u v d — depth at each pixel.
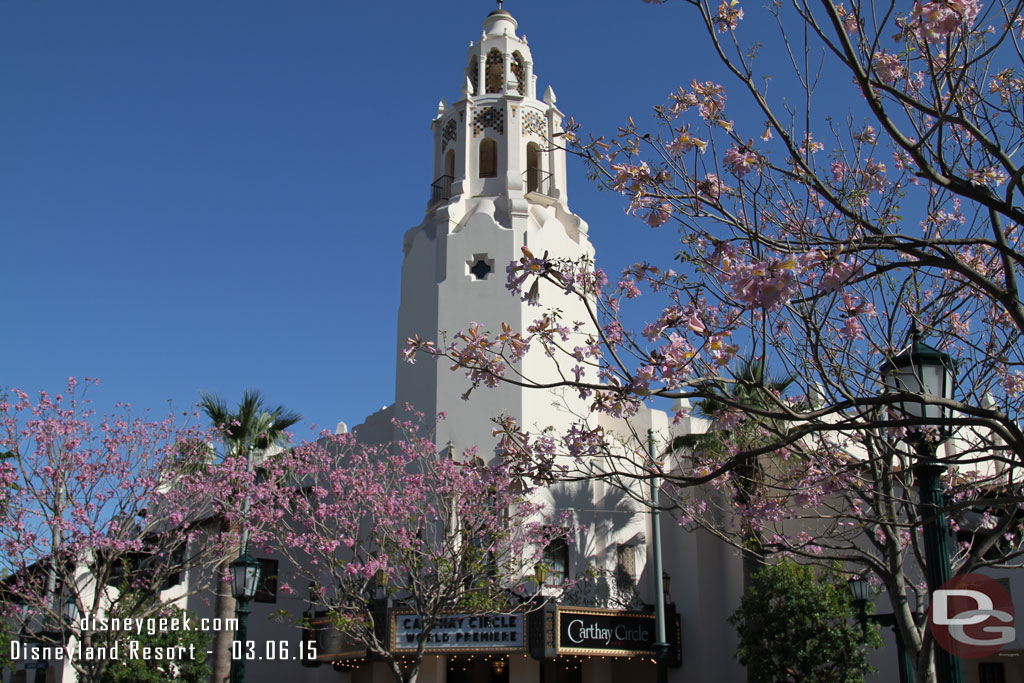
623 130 10.84
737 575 32.88
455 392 33.31
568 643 29.56
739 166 9.66
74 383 23.95
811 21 8.62
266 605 36.59
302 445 28.08
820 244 9.92
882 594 28.41
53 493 22.94
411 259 36.62
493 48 40.19
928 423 8.27
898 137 8.34
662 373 8.52
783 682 25.58
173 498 25.05
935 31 8.55
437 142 39.81
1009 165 8.35
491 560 26.52
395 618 30.17
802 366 11.79
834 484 14.36
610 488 33.28
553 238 36.22
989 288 8.52
